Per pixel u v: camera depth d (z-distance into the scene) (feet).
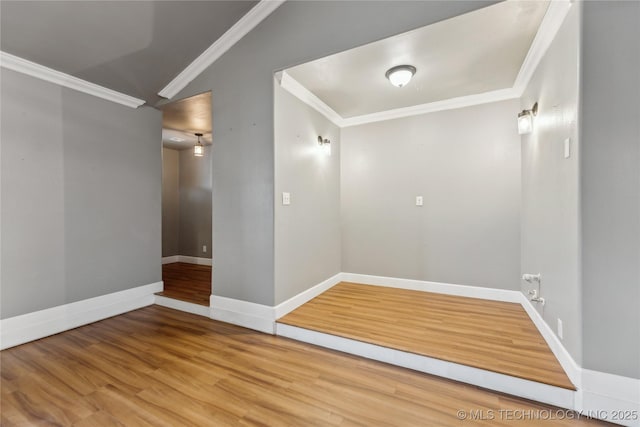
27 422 4.96
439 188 11.27
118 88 10.07
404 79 8.46
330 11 7.67
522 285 9.69
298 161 9.93
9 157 7.94
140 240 11.28
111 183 10.37
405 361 6.64
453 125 11.00
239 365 6.77
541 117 7.38
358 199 12.89
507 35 6.95
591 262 4.90
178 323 9.48
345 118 12.80
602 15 4.76
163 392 5.76
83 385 6.00
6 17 6.79
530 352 6.43
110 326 9.27
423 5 6.57
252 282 9.00
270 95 8.64
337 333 7.55
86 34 7.79
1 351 7.57
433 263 11.41
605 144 4.78
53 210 8.82
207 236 17.78
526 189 9.03
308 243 10.54
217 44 9.34
